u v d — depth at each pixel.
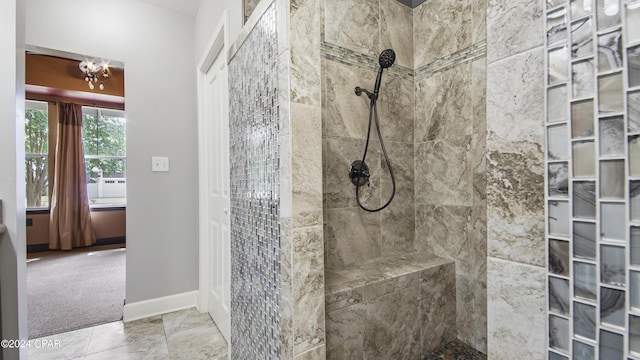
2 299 1.19
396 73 1.98
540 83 0.47
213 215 2.24
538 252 0.48
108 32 2.23
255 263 1.36
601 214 0.40
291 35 1.03
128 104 2.29
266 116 1.22
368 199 1.86
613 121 0.39
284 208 1.06
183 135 2.49
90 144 5.29
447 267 1.79
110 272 3.53
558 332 0.46
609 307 0.40
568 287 0.44
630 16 0.37
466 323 1.77
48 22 2.05
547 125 0.46
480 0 1.69
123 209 5.30
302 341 1.03
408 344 1.59
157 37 2.40
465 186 1.78
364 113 1.84
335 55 1.72
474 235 1.73
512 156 0.52
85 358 1.75
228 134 1.78
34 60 4.20
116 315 2.32
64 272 3.54
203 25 2.28
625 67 0.38
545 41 0.46
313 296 1.07
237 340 1.60
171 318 2.26
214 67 2.20
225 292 1.92
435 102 1.94
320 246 1.09
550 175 0.46
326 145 1.69
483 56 1.68
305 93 1.06
